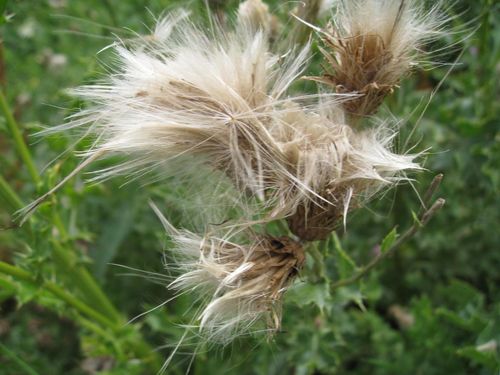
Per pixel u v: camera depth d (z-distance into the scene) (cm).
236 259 11
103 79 11
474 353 16
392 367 19
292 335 18
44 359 22
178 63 11
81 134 12
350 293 15
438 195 21
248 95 11
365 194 11
